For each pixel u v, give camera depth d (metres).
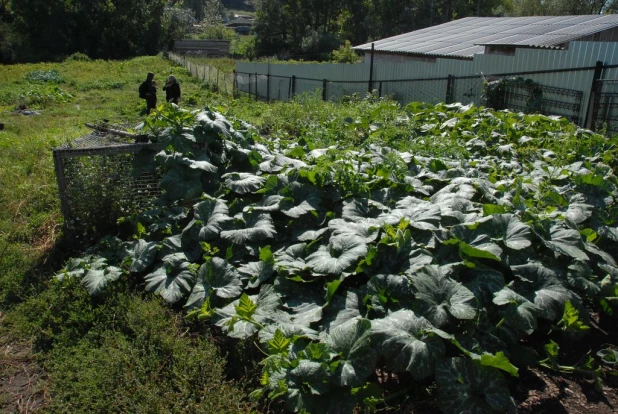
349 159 5.27
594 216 4.68
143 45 45.56
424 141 6.80
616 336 3.84
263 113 11.45
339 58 36.66
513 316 3.37
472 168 5.52
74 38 43.25
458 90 13.17
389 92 15.92
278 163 5.44
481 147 6.89
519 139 7.16
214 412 2.93
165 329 3.71
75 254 5.01
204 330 3.78
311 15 52.78
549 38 13.77
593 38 13.41
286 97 21.62
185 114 5.41
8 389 3.39
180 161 5.02
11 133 11.08
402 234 3.72
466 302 3.25
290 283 3.76
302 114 9.91
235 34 70.62
